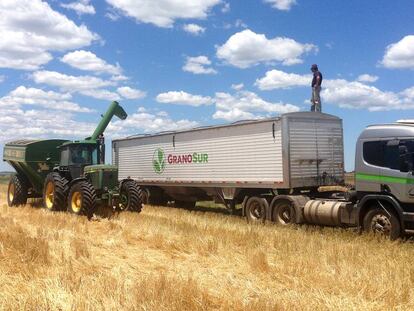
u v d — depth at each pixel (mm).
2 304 6039
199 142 18812
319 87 17000
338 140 16500
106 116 18031
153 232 12016
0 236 10094
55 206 16344
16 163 19141
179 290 6488
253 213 16266
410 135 11461
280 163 15266
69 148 16891
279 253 9562
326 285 7277
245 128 16609
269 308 5941
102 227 13078
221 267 8688
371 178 12148
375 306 6379
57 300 6156
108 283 6891
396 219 11641
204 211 20562
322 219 13781
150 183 21891
